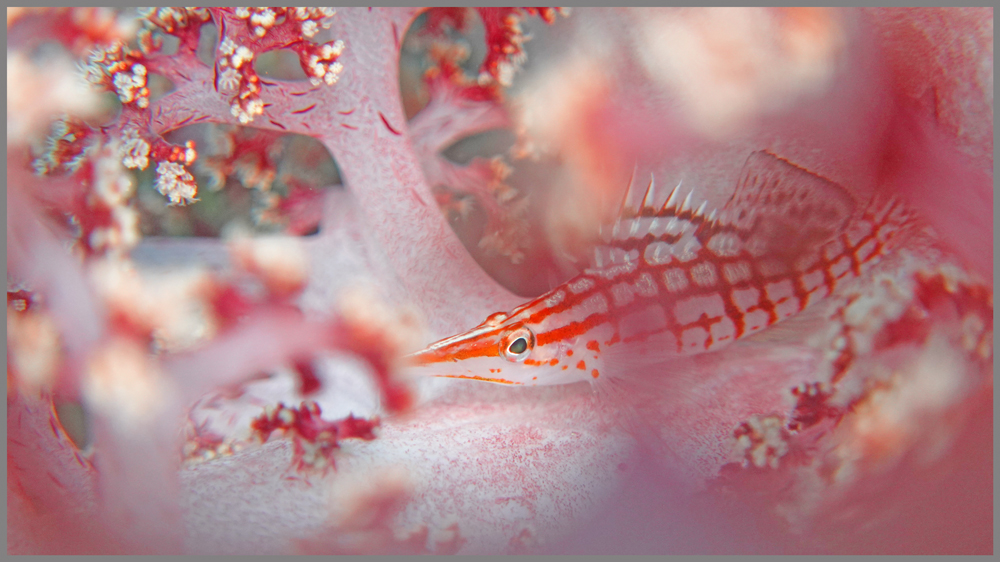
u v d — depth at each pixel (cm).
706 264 34
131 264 34
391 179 35
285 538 33
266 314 34
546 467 34
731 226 35
